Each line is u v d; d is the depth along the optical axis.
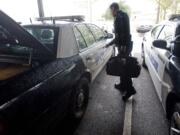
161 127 2.88
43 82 1.98
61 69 2.35
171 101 2.40
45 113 1.99
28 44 1.93
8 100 1.54
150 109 3.38
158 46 2.89
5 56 2.35
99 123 3.01
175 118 2.17
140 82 4.68
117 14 3.28
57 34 2.68
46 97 1.99
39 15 6.32
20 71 1.94
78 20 3.62
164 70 2.70
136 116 3.18
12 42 1.92
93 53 3.57
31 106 1.76
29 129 1.74
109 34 5.08
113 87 4.40
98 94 4.04
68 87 2.48
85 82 3.12
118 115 3.22
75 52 2.87
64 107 2.47
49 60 2.33
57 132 2.77
